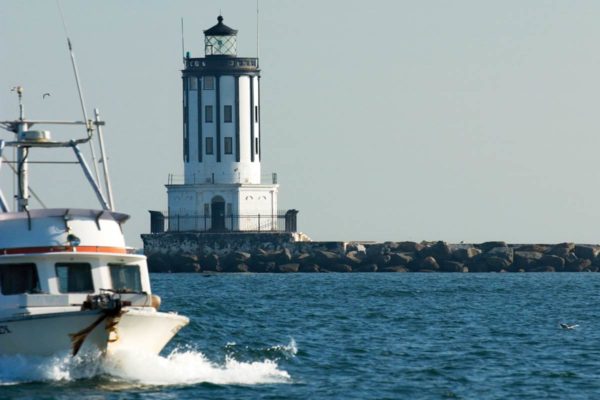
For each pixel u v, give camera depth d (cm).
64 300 15200
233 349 19712
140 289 15900
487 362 18850
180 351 19125
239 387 15725
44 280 15275
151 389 15162
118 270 15725
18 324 14875
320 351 19912
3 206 15775
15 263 15288
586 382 16925
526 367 18325
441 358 19262
